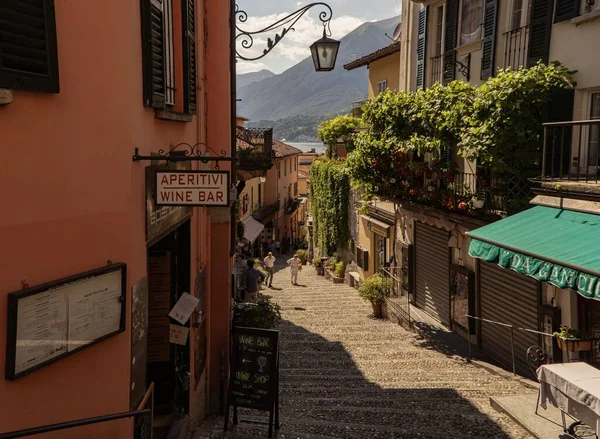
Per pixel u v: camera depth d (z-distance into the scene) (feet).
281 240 155.12
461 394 30.53
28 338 11.59
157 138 18.74
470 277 42.80
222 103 29.81
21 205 11.35
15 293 11.13
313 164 102.12
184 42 22.16
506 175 34.01
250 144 42.06
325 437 23.26
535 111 32.30
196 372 26.68
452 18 46.09
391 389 31.81
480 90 34.27
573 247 23.95
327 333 49.08
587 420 21.38
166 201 17.40
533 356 34.01
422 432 24.16
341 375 36.01
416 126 45.50
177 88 22.22
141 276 16.67
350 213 81.41
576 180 28.50
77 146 13.02
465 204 39.04
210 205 17.26
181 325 23.35
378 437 23.67
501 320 38.91
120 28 14.69
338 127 88.02
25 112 11.35
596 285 21.45
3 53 10.65
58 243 12.51
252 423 25.86
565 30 31.65
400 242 59.21
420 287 54.34
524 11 35.63
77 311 13.15
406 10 56.95
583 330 30.40
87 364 13.82
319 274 95.25
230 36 33.53
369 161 49.73
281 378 35.37
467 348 42.60
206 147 29.58
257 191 127.65
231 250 34.83
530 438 23.68
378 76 77.25
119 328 14.83
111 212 14.43
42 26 11.59
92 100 13.53
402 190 48.88
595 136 30.40
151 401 18.12
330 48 32.12
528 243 26.11
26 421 11.75
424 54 51.34
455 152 45.75
